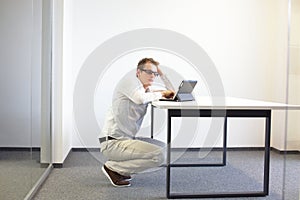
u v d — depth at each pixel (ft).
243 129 16.25
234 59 15.94
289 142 9.04
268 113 9.60
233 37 15.89
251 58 16.02
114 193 9.48
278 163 13.65
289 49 9.14
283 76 15.44
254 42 15.99
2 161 7.48
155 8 15.48
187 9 15.62
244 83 16.05
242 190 9.94
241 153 15.58
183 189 9.95
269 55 16.10
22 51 8.86
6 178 7.66
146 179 10.98
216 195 9.40
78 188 9.86
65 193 9.37
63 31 12.25
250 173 11.99
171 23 15.58
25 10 9.06
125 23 15.37
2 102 7.61
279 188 10.27
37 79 10.32
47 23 11.51
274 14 15.98
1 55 7.48
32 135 9.73
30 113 9.53
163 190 9.86
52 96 12.16
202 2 15.69
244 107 9.29
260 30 15.99
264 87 16.14
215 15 15.78
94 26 15.21
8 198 7.78
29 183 9.27
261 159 14.35
